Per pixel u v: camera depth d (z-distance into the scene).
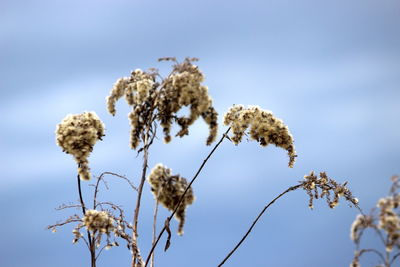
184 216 8.09
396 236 5.04
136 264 7.78
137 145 8.20
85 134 7.70
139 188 8.03
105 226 7.58
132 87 8.20
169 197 8.07
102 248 7.63
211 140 8.00
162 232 7.82
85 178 7.66
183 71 7.94
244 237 7.97
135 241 7.88
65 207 7.73
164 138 7.95
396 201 5.20
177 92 7.83
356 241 5.24
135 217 8.00
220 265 7.80
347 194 8.17
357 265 5.18
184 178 8.19
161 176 8.12
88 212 7.63
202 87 7.85
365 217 5.29
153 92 8.10
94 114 8.10
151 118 8.04
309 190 8.38
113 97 8.27
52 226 7.61
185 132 7.87
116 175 7.99
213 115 7.99
